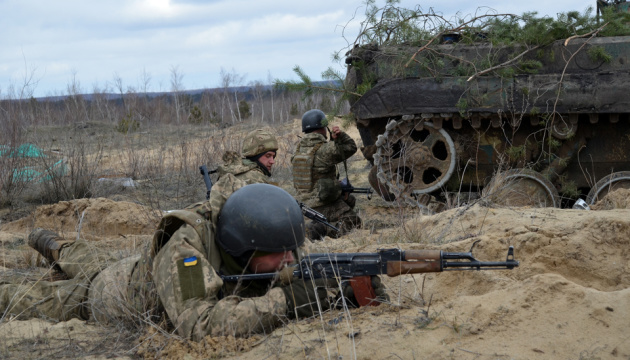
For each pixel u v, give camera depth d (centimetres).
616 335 294
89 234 757
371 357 302
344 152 764
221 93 2766
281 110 2589
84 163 1082
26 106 1309
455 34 819
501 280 415
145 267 382
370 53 799
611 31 778
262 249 340
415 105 768
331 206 770
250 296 368
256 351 324
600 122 781
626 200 654
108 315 384
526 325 312
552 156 787
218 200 363
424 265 339
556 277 338
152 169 1245
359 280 351
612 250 442
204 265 344
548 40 757
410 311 347
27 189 1041
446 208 775
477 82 751
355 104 791
